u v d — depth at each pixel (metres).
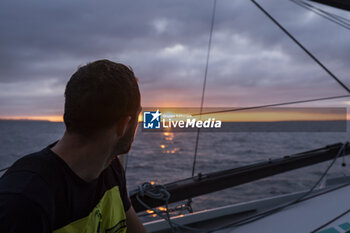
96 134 0.52
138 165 20.17
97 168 0.56
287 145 36.84
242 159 22.94
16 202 0.42
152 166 19.61
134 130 0.59
